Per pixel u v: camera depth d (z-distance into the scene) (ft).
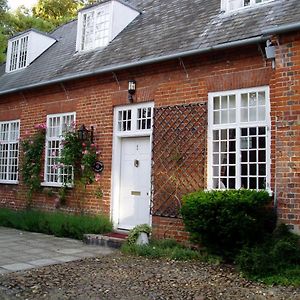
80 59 39.29
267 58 24.91
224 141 26.94
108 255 25.71
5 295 17.24
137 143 32.55
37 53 48.73
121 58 33.63
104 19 39.37
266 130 24.99
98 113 34.81
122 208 32.78
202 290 18.13
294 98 22.21
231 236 22.76
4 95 44.52
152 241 27.89
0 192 44.11
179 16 35.55
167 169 28.99
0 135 45.70
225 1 31.17
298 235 21.18
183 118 28.66
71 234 32.60
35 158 39.68
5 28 78.02
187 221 24.03
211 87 27.61
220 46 26.17
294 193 21.79
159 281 19.52
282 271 19.86
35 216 36.14
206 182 26.94
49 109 39.55
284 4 27.09
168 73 30.07
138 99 31.71
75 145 35.68
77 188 35.60
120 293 17.66
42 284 18.90
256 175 25.32
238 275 20.59
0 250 26.99
